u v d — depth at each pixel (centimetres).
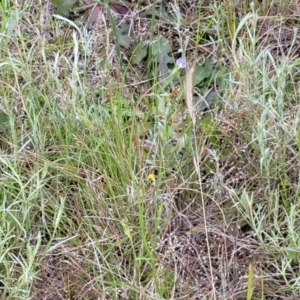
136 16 223
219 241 171
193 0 228
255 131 179
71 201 179
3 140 187
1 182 172
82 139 184
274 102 183
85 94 190
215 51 208
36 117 180
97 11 222
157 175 179
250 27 215
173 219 174
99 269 162
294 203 171
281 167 177
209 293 160
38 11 225
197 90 202
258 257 167
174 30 221
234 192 166
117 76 205
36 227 174
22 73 190
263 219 171
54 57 210
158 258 164
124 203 174
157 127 181
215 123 185
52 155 186
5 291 157
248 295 140
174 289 157
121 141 178
